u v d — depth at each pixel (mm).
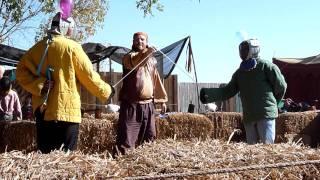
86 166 3576
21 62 5273
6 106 9719
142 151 4125
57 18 5336
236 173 3795
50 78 5113
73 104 5129
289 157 4090
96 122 8516
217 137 10727
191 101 21391
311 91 18812
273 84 6641
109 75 16219
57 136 5125
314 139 10734
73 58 5145
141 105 6352
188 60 10508
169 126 9367
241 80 6801
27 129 8367
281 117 10820
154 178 3439
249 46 6629
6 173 3365
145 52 6379
